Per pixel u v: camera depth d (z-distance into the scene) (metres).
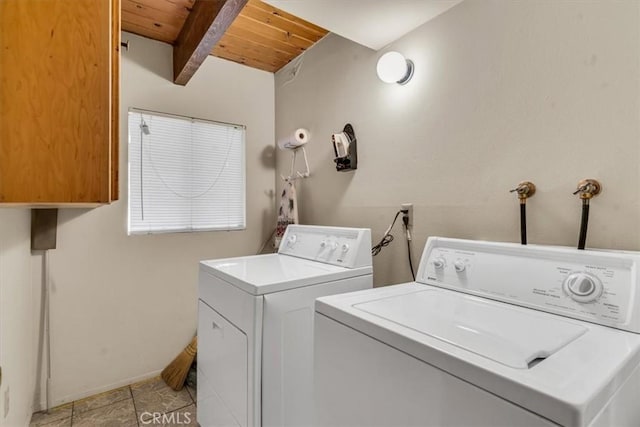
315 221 2.39
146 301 2.31
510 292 1.04
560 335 0.77
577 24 1.12
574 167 1.13
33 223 1.94
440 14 1.56
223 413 1.49
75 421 1.87
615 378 0.59
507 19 1.31
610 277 0.87
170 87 2.41
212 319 1.62
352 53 2.08
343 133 2.08
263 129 2.84
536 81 1.22
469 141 1.44
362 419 0.84
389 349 0.78
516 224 1.28
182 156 2.47
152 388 2.21
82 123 1.01
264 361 1.29
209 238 2.57
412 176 1.69
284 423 1.35
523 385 0.55
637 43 0.99
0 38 0.92
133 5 1.96
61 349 2.03
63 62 0.99
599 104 1.07
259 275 1.46
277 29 2.22
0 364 1.30
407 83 1.72
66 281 2.05
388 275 1.82
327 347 0.97
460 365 0.64
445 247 1.30
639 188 0.99
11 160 0.93
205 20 1.81
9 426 1.43
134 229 2.29
